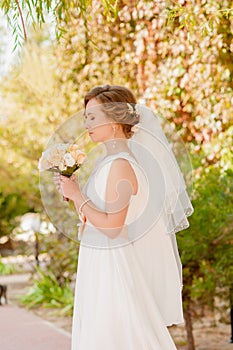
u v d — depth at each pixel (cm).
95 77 1000
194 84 790
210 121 791
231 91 777
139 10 787
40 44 1265
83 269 378
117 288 365
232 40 689
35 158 1364
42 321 1108
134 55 888
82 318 375
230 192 738
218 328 944
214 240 732
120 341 364
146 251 383
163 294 388
